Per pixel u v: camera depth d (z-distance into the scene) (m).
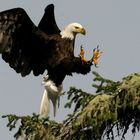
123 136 9.02
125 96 8.50
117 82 9.05
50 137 8.95
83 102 9.10
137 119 8.93
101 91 9.12
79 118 8.59
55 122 9.29
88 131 8.74
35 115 9.15
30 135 9.02
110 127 8.91
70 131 8.86
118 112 8.84
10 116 9.16
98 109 8.49
